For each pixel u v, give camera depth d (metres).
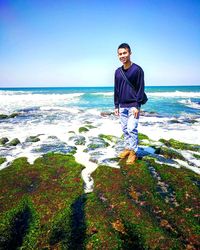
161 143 9.34
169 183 5.36
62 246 3.50
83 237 3.68
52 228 3.90
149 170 5.99
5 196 4.89
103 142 9.25
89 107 27.70
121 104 6.02
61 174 5.96
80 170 6.22
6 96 42.56
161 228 3.82
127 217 4.09
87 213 4.25
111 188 5.09
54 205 4.52
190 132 12.41
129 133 6.11
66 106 28.88
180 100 37.97
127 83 5.64
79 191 5.04
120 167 6.19
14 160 7.15
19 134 11.65
